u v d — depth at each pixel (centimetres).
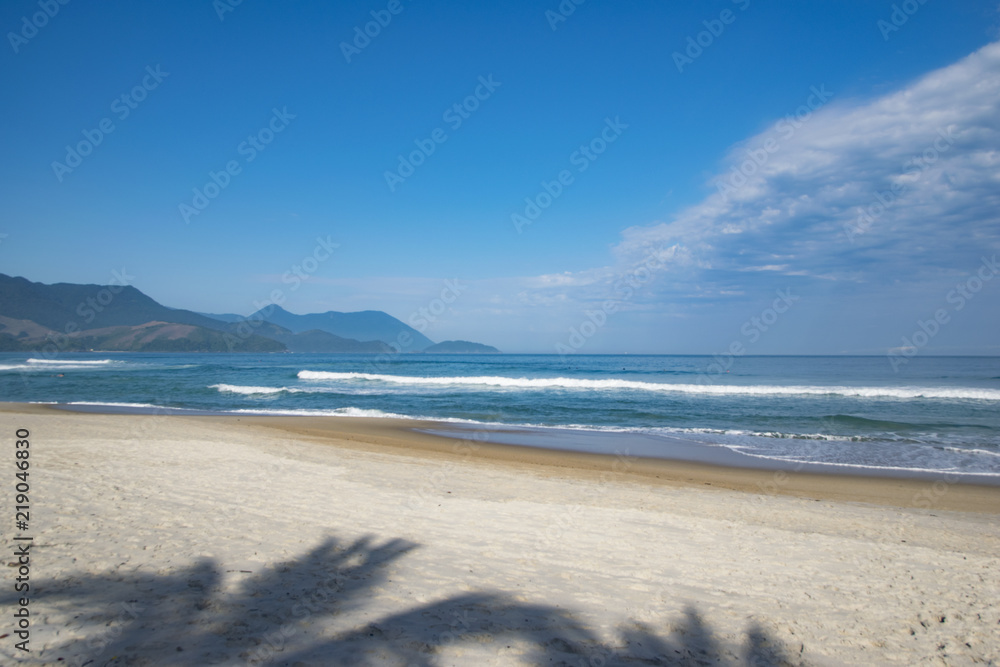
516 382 3656
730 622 406
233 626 342
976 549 658
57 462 893
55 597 368
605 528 659
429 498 780
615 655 342
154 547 489
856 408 2372
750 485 1098
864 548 624
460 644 339
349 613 375
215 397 2723
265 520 606
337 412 2172
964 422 1962
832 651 369
